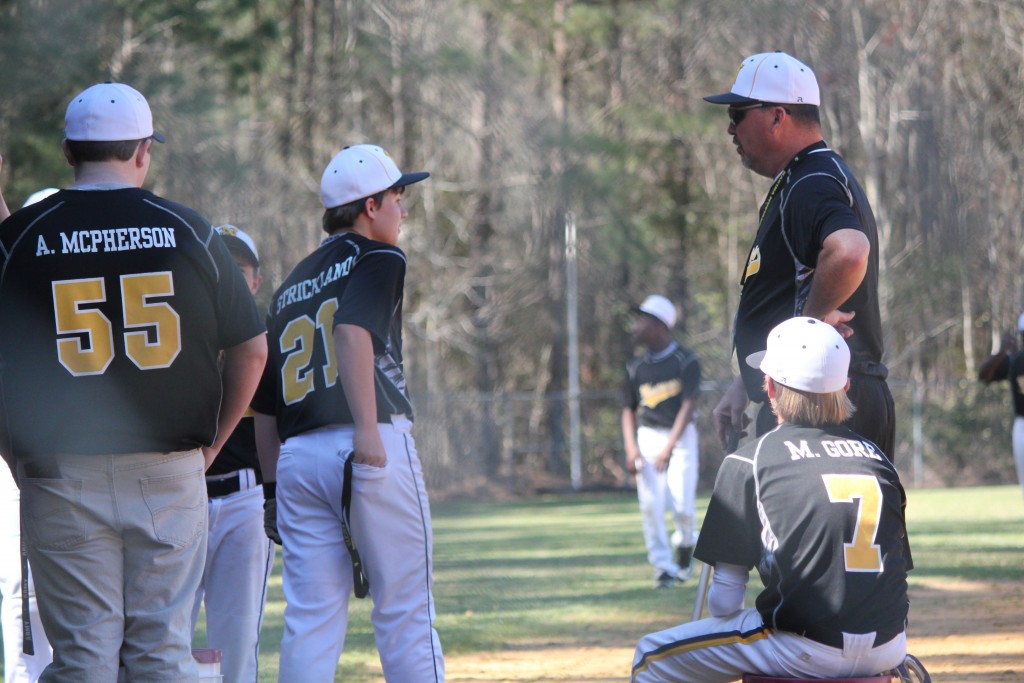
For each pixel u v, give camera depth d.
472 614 28.64
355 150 16.16
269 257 88.94
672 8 106.75
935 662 22.14
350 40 101.69
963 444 98.81
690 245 125.25
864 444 13.93
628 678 21.27
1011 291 119.94
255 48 81.56
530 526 59.28
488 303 115.06
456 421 97.75
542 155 103.12
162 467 13.12
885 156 116.44
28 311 12.84
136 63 73.62
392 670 15.45
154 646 13.21
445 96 106.88
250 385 13.82
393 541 15.29
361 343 14.89
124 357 12.88
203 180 77.38
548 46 108.81
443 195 113.44
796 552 13.52
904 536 13.83
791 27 107.38
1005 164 119.38
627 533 53.38
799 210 15.53
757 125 16.06
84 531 12.89
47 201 13.09
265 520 16.81
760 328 16.17
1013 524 50.84
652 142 112.06
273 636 25.97
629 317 116.88
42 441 12.82
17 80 61.50
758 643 13.83
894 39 114.88
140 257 12.97
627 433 34.22
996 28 118.00
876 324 16.16
